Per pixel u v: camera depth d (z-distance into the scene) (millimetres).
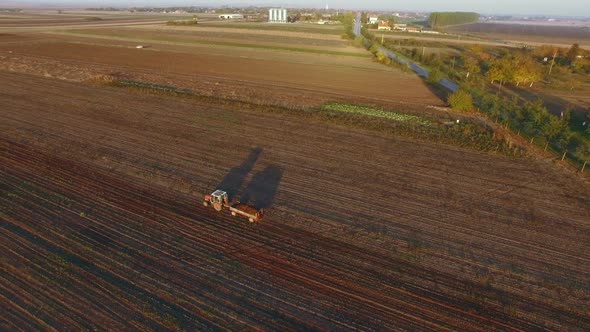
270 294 19156
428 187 30141
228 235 23656
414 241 23469
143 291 19125
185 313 17938
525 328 17594
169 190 28781
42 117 43312
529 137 41219
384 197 28531
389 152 36531
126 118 43781
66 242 22578
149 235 23453
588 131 43000
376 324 17594
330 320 17750
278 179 30875
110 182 29703
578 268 21469
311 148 37062
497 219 26000
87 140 37344
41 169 31438
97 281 19672
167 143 37219
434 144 38781
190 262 21203
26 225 24047
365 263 21453
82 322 17297
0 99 49344
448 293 19469
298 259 21672
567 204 28062
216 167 32656
